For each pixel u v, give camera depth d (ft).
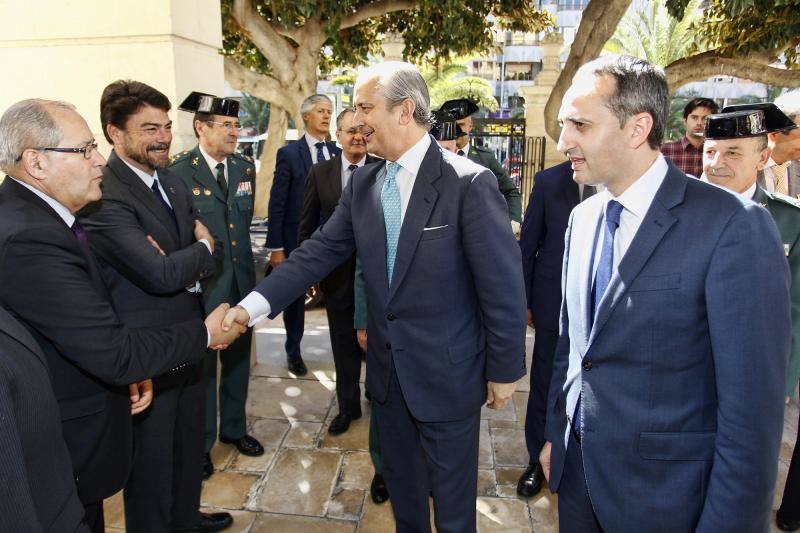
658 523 3.81
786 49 26.68
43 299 4.24
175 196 6.64
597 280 4.04
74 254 4.49
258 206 34.45
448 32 23.50
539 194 7.92
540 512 7.72
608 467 3.95
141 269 5.66
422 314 5.39
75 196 4.56
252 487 8.25
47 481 3.29
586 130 3.69
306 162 11.58
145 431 6.07
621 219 3.94
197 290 6.71
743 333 3.35
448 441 5.65
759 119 6.10
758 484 3.40
